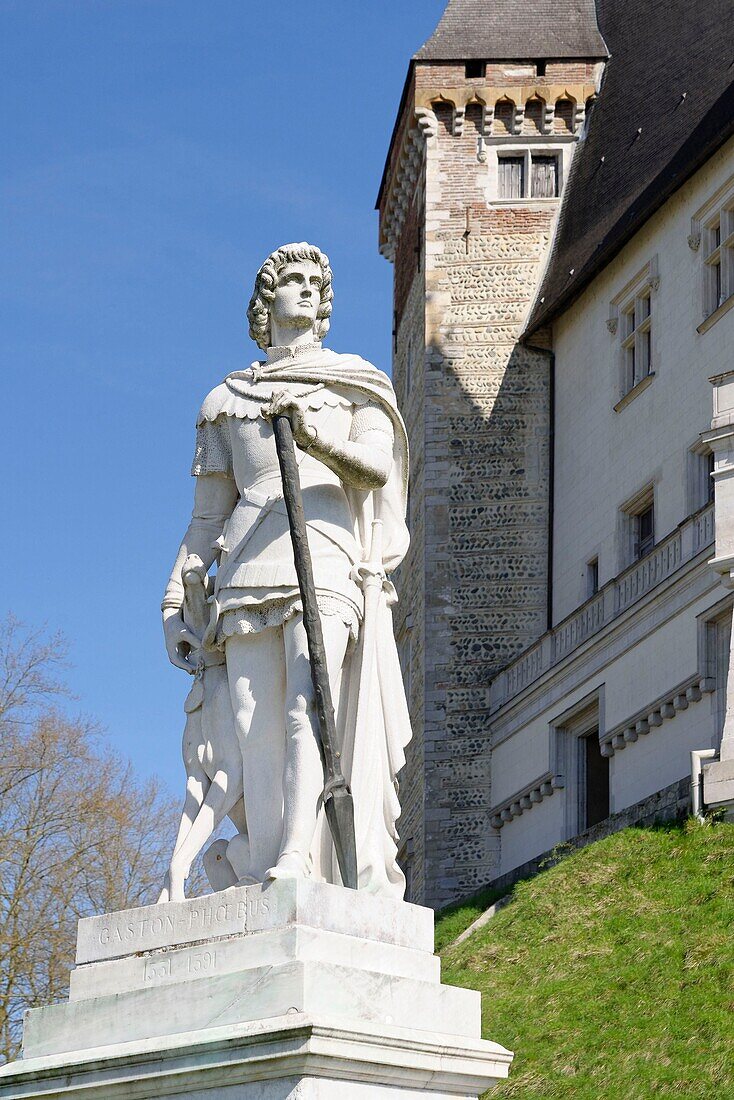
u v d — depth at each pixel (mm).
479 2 52531
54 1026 7398
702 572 35594
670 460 40438
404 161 53438
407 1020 7105
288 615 7891
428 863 45750
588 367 45875
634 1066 22078
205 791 8109
